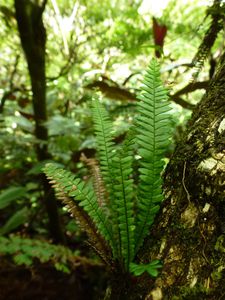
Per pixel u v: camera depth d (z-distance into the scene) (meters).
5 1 3.53
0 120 2.85
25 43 2.40
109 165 1.06
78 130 2.61
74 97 3.54
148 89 0.92
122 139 2.12
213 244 0.81
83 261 2.02
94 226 0.99
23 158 3.01
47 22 3.80
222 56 1.17
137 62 3.51
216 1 1.55
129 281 0.93
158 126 0.91
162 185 0.99
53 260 1.94
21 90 2.94
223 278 0.78
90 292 2.35
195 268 0.81
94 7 3.64
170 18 3.14
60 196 0.98
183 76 2.99
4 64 4.29
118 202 0.93
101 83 1.98
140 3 3.15
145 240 0.95
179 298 0.81
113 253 0.98
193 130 0.98
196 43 2.75
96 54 3.53
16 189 2.40
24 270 2.30
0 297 2.16
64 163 2.93
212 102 0.99
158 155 0.90
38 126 2.67
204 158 0.88
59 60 4.06
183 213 0.88
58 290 2.29
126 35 2.91
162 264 0.86
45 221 2.94
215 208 0.83
